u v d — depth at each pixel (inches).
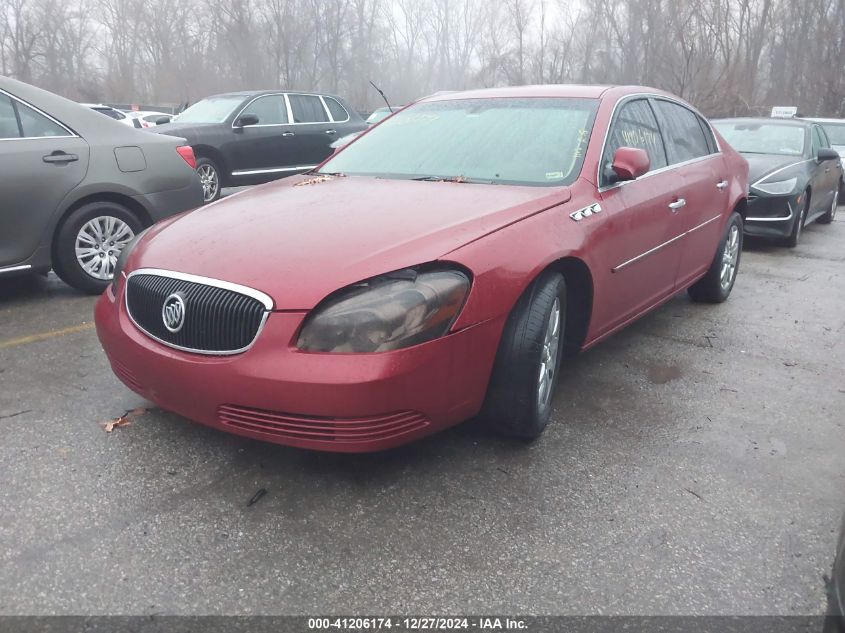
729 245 224.2
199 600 90.6
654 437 135.0
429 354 105.7
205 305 108.7
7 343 175.2
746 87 1058.1
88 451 123.8
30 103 203.3
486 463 123.5
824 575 97.7
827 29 1166.3
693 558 100.7
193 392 109.7
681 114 201.0
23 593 90.7
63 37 1808.6
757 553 102.0
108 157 214.1
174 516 106.6
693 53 978.7
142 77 1854.1
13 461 120.0
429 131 167.9
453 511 109.7
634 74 1120.2
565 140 153.0
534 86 179.8
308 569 96.6
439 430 114.6
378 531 104.6
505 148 154.7
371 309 102.3
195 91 1717.5
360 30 1635.1
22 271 203.5
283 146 435.2
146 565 96.3
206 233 124.6
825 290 251.0
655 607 91.4
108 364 161.8
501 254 116.6
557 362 135.2
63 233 207.8
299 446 105.4
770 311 221.6
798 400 153.9
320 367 101.0
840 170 424.2
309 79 1615.4
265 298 104.1
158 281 116.5
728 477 121.6
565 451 128.6
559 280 128.4
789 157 347.9
